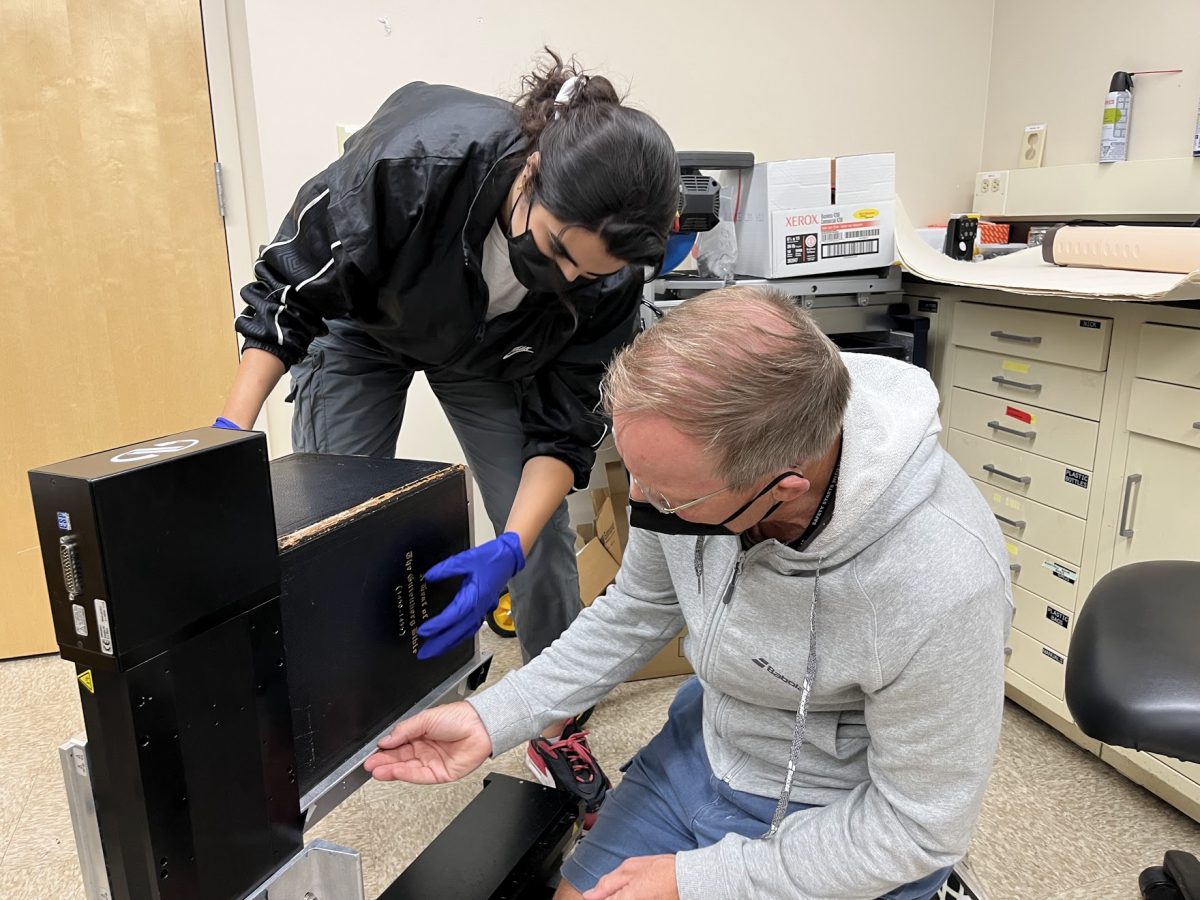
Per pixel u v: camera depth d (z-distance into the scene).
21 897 1.42
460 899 1.08
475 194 1.17
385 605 0.92
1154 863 1.48
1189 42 1.97
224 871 0.72
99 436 2.09
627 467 0.75
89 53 1.90
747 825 0.99
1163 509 1.49
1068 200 2.27
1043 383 1.72
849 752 0.95
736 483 0.72
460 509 1.03
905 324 2.05
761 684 0.93
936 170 2.58
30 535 2.10
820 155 2.46
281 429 2.29
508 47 2.14
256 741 0.74
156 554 0.61
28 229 1.93
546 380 1.40
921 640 0.79
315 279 1.21
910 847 0.83
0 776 1.71
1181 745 0.87
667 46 2.25
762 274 1.99
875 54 2.43
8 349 1.97
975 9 2.49
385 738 0.94
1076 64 2.26
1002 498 1.87
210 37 1.98
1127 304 1.52
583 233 1.05
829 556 0.81
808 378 0.71
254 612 0.71
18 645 2.15
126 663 0.60
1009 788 1.68
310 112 2.05
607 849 1.07
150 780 0.64
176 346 2.10
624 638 1.11
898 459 0.77
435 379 1.61
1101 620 1.02
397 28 2.06
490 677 2.06
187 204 2.04
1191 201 1.95
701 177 1.85
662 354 0.71
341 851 0.80
